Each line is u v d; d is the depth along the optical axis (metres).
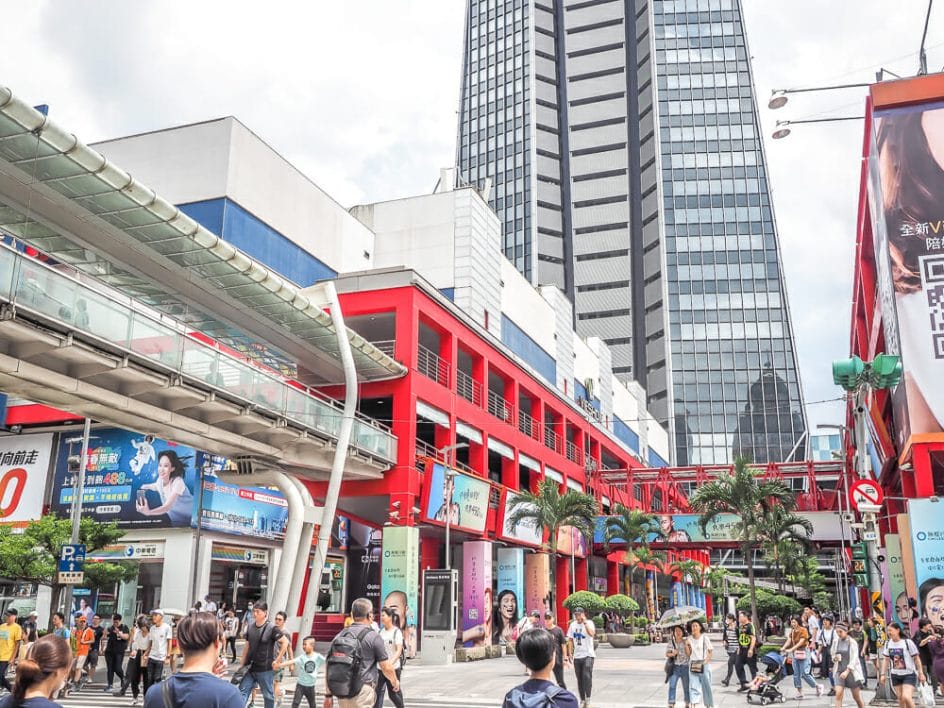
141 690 18.47
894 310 26.05
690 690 14.05
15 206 19.17
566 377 59.59
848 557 43.75
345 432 25.28
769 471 50.50
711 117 129.38
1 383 16.84
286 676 22.34
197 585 30.50
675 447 113.25
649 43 136.12
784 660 17.78
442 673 24.56
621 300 129.38
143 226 20.17
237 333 27.92
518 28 143.62
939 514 23.48
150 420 20.00
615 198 134.50
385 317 34.97
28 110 15.95
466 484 35.22
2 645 15.10
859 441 18.47
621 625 41.62
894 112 27.42
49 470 33.97
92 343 16.70
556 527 38.94
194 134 36.38
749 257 120.56
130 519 32.00
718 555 102.75
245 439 23.36
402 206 46.84
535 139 136.25
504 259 50.66
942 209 26.34
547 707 4.00
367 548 38.34
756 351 116.12
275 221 38.06
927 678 15.16
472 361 39.97
